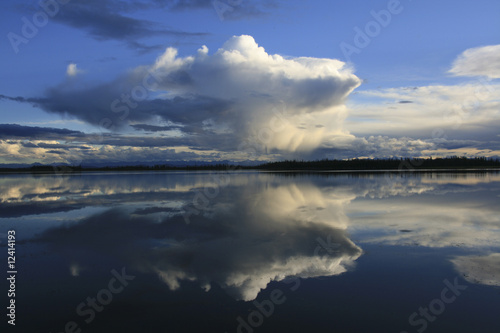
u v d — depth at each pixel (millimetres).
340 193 23234
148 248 9719
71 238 10977
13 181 45625
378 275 7258
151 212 15922
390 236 10578
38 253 9289
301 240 10344
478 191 23297
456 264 7879
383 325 5184
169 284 6984
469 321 5289
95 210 16719
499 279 6934
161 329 5180
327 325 5203
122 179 47906
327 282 6914
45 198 22281
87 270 7902
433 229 11438
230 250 9430
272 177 51562
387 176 47875
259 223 13039
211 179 46281
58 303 6129
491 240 9930
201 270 7824
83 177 57469
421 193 22344
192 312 5723
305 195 22438
